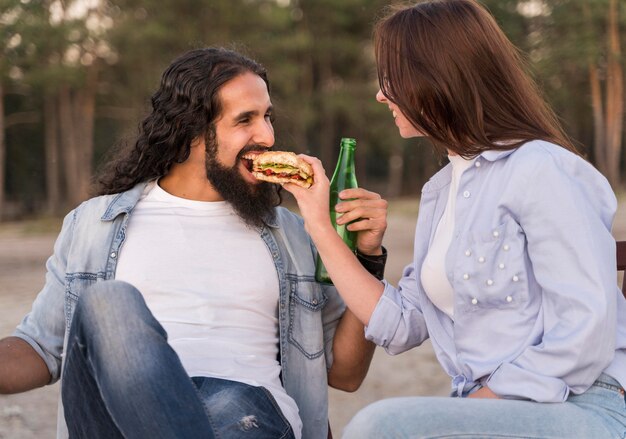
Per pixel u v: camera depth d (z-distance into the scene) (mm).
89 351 1746
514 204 1790
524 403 1668
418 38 1893
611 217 1784
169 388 1694
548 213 1730
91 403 1777
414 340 2094
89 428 1792
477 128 1865
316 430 2348
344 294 2111
